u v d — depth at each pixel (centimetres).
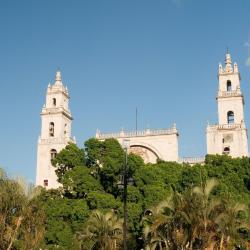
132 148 9556
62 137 10162
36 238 4238
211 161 7012
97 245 4891
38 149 10175
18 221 4188
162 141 9450
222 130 9612
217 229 3988
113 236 4866
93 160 6894
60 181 6956
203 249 3938
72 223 6009
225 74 10231
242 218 4212
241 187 6600
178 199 4219
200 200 4106
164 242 4559
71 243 5591
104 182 6731
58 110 10512
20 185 4416
